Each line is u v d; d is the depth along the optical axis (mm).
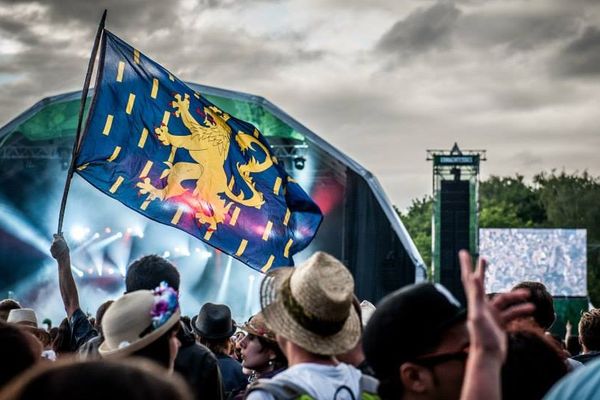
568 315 54562
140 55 9719
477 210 44500
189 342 6180
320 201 38250
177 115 9773
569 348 12312
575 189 117875
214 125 9844
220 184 9805
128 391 1990
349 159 37312
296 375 4254
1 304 10297
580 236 54281
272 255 9891
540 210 119812
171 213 9664
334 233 38250
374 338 3562
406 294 3543
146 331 4871
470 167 44312
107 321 4918
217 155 9828
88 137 9500
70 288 7637
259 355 6301
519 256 54688
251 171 9875
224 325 8133
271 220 9898
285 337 4324
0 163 37156
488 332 2748
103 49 9609
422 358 3488
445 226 44406
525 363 3637
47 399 1969
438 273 44156
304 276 4328
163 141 9703
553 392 2510
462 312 3494
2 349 3529
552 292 54344
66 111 36969
